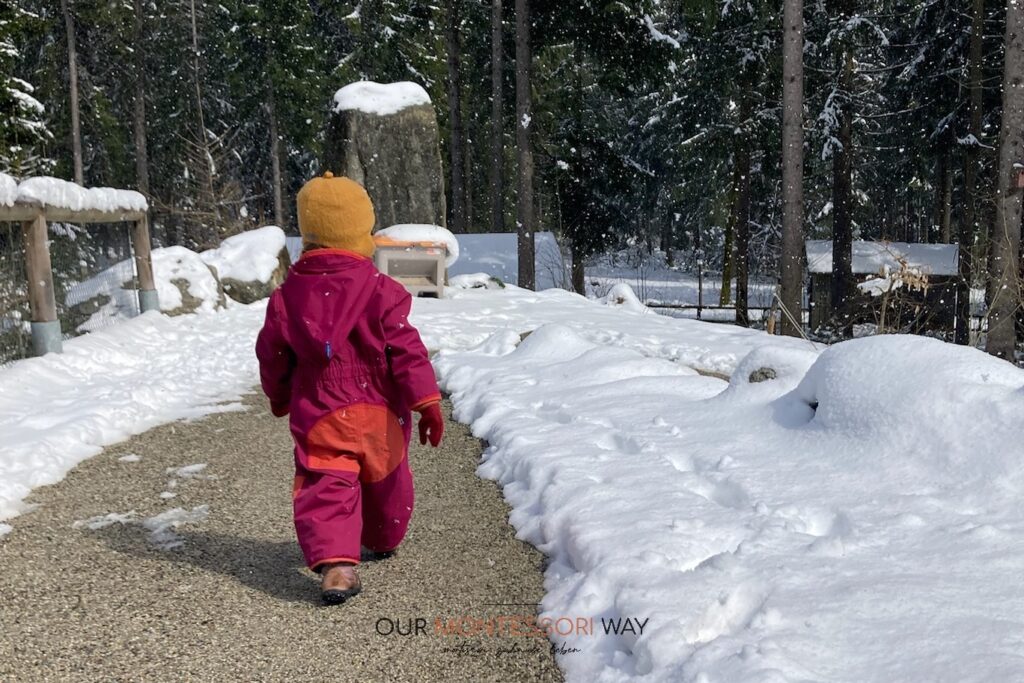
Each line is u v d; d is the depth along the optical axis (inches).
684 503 136.3
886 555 113.2
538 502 151.2
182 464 188.7
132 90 1224.2
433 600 119.3
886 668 85.9
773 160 1029.8
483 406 229.0
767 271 1355.8
